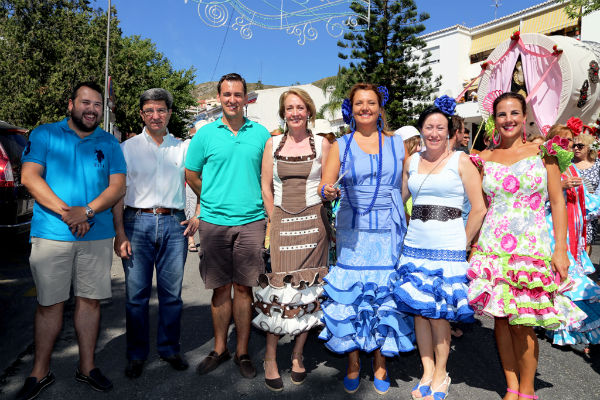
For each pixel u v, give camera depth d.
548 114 6.32
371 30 19.98
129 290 3.01
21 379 2.88
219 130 3.09
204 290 5.07
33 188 2.58
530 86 6.56
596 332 3.32
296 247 2.90
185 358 3.28
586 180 4.57
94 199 2.74
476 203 2.74
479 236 2.76
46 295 2.66
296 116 2.90
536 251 2.54
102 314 4.11
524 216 2.60
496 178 2.66
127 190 3.07
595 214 4.28
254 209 3.11
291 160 2.91
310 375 3.07
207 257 3.10
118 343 3.50
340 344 2.76
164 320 3.13
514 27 24.14
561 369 3.17
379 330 2.66
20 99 21.41
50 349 2.75
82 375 2.81
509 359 2.67
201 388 2.84
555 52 6.02
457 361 3.30
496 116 2.73
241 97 3.05
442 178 2.75
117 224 2.97
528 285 2.46
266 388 2.86
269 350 2.90
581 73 5.98
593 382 2.96
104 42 24.53
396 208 2.83
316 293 2.91
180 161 3.18
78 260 2.75
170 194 3.11
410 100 22.11
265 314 2.86
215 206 3.07
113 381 2.91
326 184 2.80
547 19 22.14
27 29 23.09
